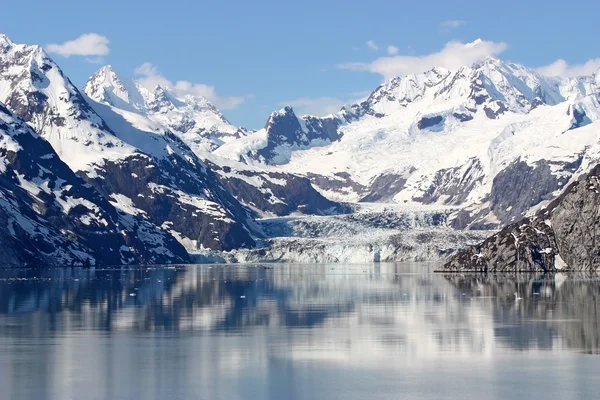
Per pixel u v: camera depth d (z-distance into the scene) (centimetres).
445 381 14138
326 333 19125
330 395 13275
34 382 14062
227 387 13738
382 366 15288
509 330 19325
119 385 13862
